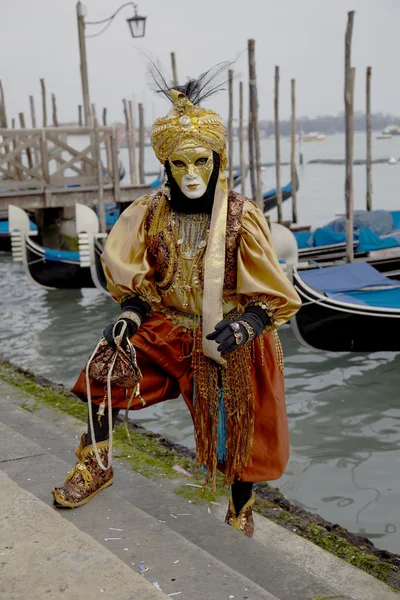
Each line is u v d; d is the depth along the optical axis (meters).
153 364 2.61
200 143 2.42
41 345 9.45
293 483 5.14
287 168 53.19
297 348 8.69
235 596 2.05
